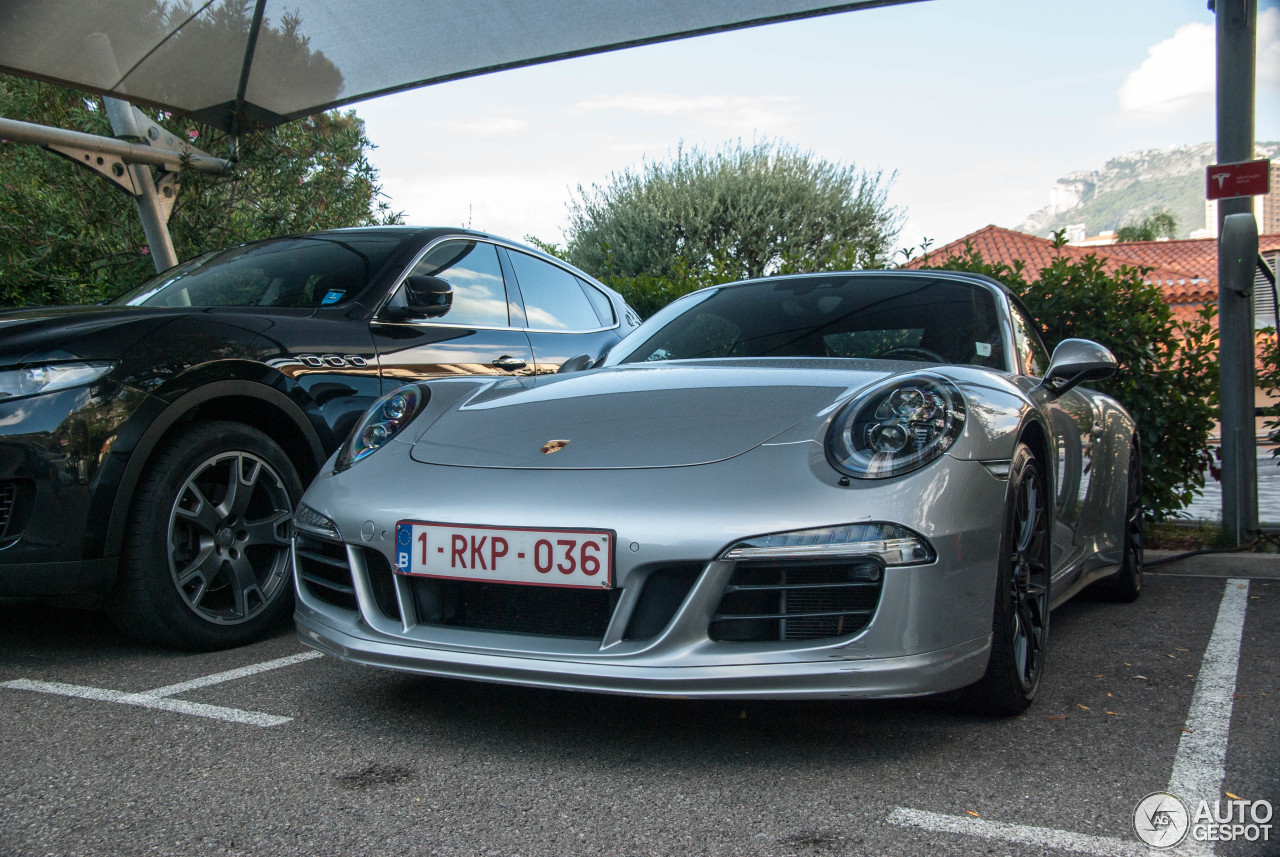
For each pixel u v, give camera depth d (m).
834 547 1.75
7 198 5.67
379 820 1.60
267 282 3.54
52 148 4.75
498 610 1.95
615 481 1.89
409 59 5.12
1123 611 3.42
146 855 1.47
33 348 2.45
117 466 2.48
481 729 2.05
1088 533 3.15
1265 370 4.94
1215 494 8.66
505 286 4.04
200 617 2.67
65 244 5.75
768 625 1.81
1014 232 29.33
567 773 1.81
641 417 2.12
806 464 1.86
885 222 18.73
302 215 6.27
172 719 2.11
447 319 3.65
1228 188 4.56
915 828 1.57
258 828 1.57
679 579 1.82
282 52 5.05
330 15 4.72
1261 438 5.00
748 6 4.52
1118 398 5.15
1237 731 2.06
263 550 2.92
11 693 2.31
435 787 1.74
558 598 1.90
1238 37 4.50
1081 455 3.00
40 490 2.37
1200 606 3.50
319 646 2.11
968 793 1.72
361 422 2.42
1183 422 5.12
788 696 1.75
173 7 4.48
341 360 3.13
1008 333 2.74
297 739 1.99
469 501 1.95
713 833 1.56
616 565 1.81
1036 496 2.28
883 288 3.01
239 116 5.50
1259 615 3.31
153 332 2.67
